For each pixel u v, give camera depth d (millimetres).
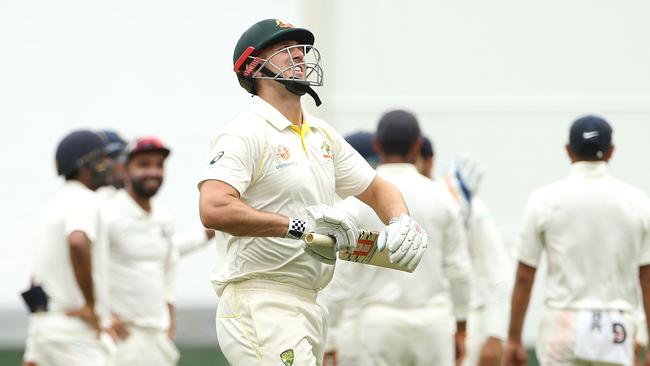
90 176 26484
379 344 22297
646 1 35469
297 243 16328
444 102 36031
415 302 22453
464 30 36062
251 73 16594
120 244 27703
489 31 36125
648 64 35844
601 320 22062
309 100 35750
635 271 22328
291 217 16172
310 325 16641
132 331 27672
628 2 35688
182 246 29500
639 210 22172
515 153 36031
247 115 16469
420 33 35969
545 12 35969
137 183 27859
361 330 22406
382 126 22781
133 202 27984
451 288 23250
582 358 22156
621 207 22125
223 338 16609
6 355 37000
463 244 23094
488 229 26125
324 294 22281
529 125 36000
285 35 16516
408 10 35969
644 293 22359
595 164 22406
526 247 22703
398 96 36031
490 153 36062
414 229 16141
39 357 26188
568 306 22297
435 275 22656
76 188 26297
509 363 23172
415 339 22422
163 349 28203
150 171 27875
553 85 36031
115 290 27656
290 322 16344
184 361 34844
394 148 22734
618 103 35938
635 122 35906
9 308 41062
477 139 36062
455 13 35906
